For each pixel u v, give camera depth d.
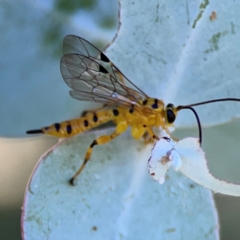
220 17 0.09
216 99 0.09
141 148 0.09
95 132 0.09
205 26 0.09
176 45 0.09
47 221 0.09
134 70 0.09
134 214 0.09
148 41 0.09
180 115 0.09
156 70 0.09
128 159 0.09
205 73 0.09
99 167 0.09
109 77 0.09
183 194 0.09
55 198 0.09
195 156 0.09
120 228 0.09
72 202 0.09
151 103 0.09
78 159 0.09
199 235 0.09
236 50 0.09
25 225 0.09
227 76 0.09
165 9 0.09
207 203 0.09
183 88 0.09
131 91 0.09
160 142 0.09
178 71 0.09
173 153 0.09
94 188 0.09
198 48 0.09
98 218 0.09
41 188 0.09
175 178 0.09
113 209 0.09
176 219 0.09
